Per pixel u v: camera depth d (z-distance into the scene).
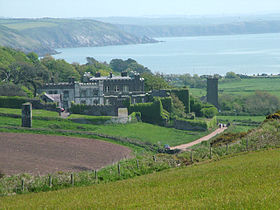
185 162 109.75
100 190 76.50
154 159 109.56
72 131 168.50
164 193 66.31
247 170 79.44
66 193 76.56
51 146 143.88
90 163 121.44
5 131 162.00
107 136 168.00
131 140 168.50
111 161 125.38
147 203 59.59
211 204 54.38
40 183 87.94
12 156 125.06
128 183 81.44
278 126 139.62
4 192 82.94
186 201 58.47
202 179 76.62
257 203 52.97
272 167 80.31
